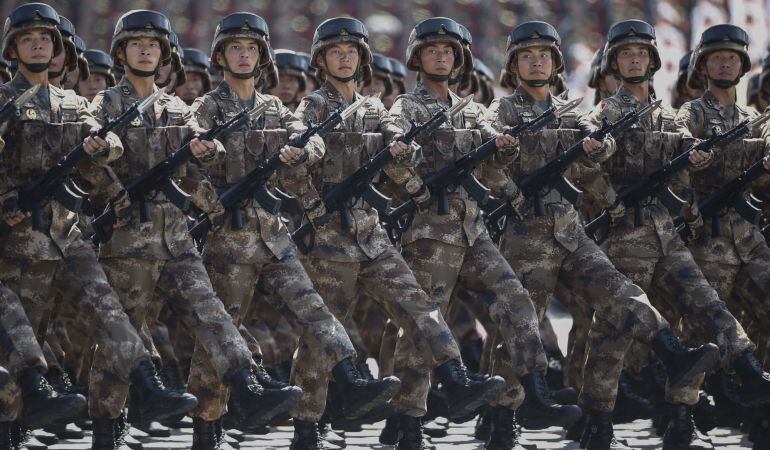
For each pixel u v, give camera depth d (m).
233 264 28.36
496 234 31.33
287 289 28.34
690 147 31.98
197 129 27.78
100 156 26.31
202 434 28.55
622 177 32.00
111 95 28.41
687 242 33.00
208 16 90.19
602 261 30.42
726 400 31.97
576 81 86.50
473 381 28.12
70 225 27.25
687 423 30.80
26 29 27.45
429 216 29.70
